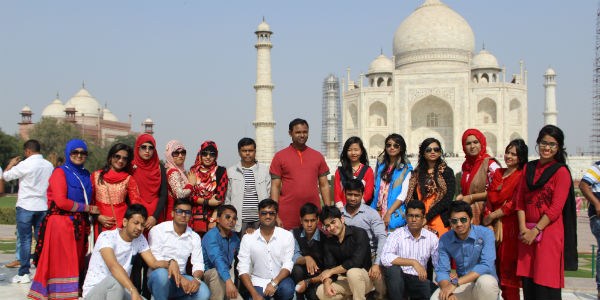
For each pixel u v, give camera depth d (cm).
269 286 942
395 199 1095
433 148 1047
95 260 898
